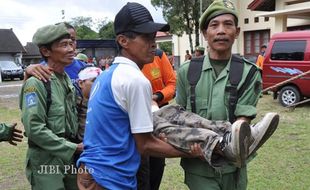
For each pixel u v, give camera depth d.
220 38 2.22
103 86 1.80
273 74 9.77
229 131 1.83
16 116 9.72
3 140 2.68
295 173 4.68
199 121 2.05
